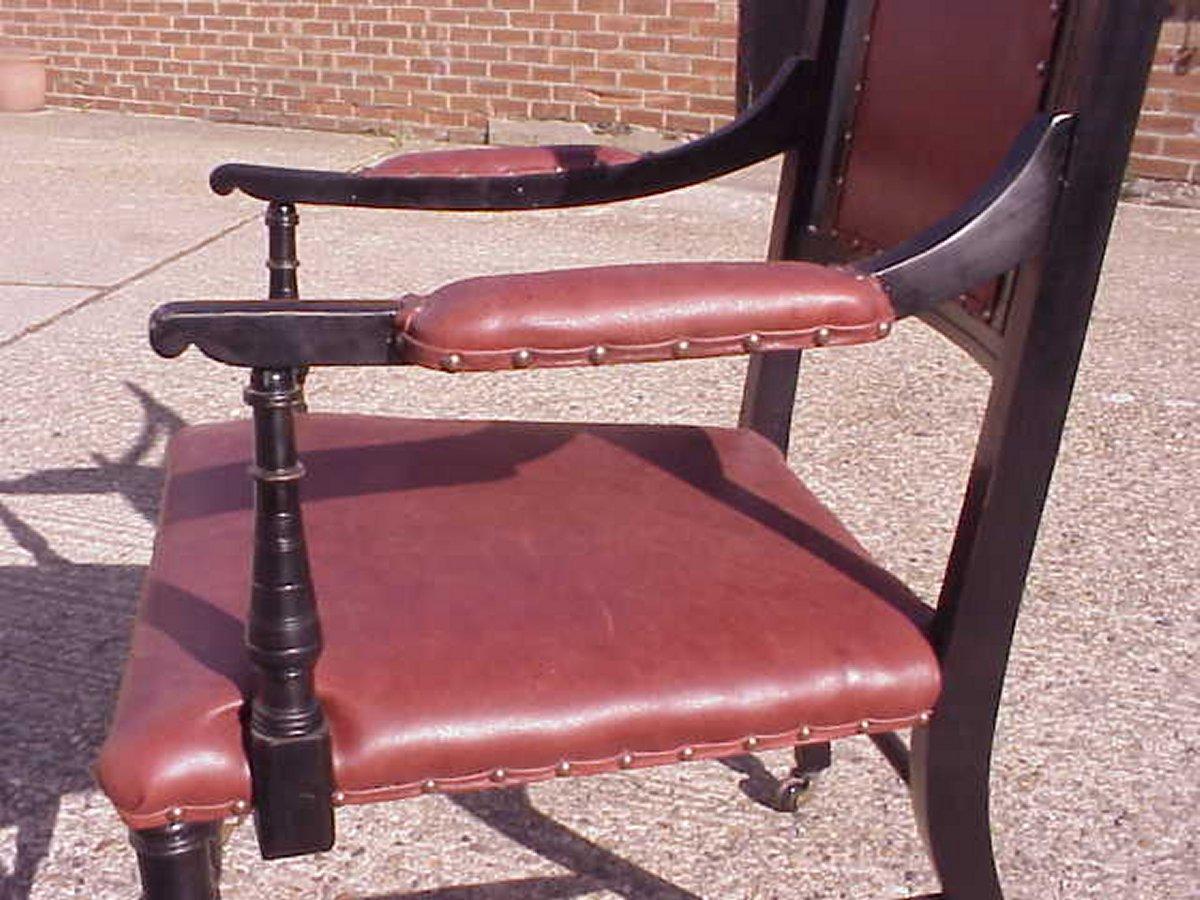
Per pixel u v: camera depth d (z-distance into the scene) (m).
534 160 1.44
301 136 6.00
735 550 1.16
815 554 1.17
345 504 1.22
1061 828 1.67
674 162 1.42
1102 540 2.37
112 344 3.27
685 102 5.40
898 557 2.30
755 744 1.01
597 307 0.85
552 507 1.23
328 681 0.96
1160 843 1.65
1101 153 0.95
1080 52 0.95
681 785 1.76
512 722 0.96
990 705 1.08
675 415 2.91
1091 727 1.86
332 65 5.98
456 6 5.65
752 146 1.41
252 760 0.93
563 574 1.10
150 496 2.49
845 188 1.36
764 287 0.88
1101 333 3.41
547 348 0.85
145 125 6.15
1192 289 3.79
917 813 1.14
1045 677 1.97
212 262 3.96
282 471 0.86
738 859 1.63
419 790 0.96
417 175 1.42
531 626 1.03
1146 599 2.18
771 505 1.27
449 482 1.28
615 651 1.01
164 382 3.04
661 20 5.32
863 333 0.89
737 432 1.46
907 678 1.04
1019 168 0.95
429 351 0.84
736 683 1.00
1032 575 2.25
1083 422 2.87
